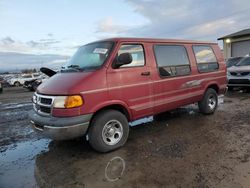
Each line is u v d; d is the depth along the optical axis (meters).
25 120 7.33
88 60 4.56
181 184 3.10
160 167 3.61
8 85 30.56
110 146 4.24
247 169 3.39
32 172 3.72
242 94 10.12
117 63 4.30
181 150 4.22
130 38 4.70
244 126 5.44
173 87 5.37
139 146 4.52
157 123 6.06
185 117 6.51
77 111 3.81
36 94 4.39
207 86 6.34
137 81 4.62
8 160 4.24
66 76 4.28
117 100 4.30
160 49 5.18
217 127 5.46
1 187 3.30
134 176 3.38
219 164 3.59
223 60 6.96
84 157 4.15
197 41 6.22
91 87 3.96
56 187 3.23
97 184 3.23
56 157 4.25
